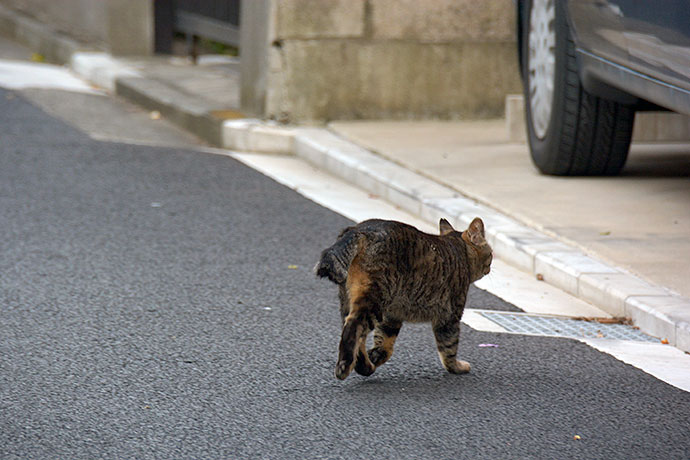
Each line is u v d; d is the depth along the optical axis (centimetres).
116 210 1314
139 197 1391
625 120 1364
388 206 1430
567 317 966
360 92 1881
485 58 1931
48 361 779
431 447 644
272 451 629
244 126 1800
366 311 718
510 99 1716
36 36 2908
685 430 688
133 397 714
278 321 911
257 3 1866
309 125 1864
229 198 1418
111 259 1093
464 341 877
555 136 1387
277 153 1788
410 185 1420
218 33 2402
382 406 714
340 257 698
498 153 1631
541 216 1229
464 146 1691
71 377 748
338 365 709
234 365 790
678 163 1545
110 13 2578
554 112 1375
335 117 1877
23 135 1755
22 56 2827
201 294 984
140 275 1039
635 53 1091
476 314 962
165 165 1611
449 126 1881
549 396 748
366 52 1869
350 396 732
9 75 2403
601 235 1146
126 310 921
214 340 849
